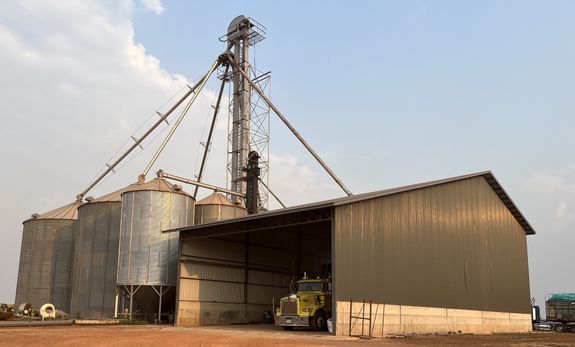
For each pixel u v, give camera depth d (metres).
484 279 38.97
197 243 34.69
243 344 18.45
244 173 54.97
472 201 39.47
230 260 36.88
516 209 44.75
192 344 18.20
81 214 42.41
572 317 50.12
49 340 19.36
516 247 44.88
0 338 20.28
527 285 45.31
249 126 56.97
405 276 30.30
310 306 28.58
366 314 26.70
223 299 35.72
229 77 60.66
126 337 20.78
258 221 30.62
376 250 28.39
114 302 38.56
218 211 42.88
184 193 38.59
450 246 35.47
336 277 25.48
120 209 40.41
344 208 26.78
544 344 24.00
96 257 40.22
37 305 44.09
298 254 43.00
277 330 28.48
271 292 39.62
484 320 37.81
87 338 20.19
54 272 44.91
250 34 60.09
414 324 30.30
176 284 34.19
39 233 45.59
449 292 34.28
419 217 32.75
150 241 36.00
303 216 28.38
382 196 29.61
